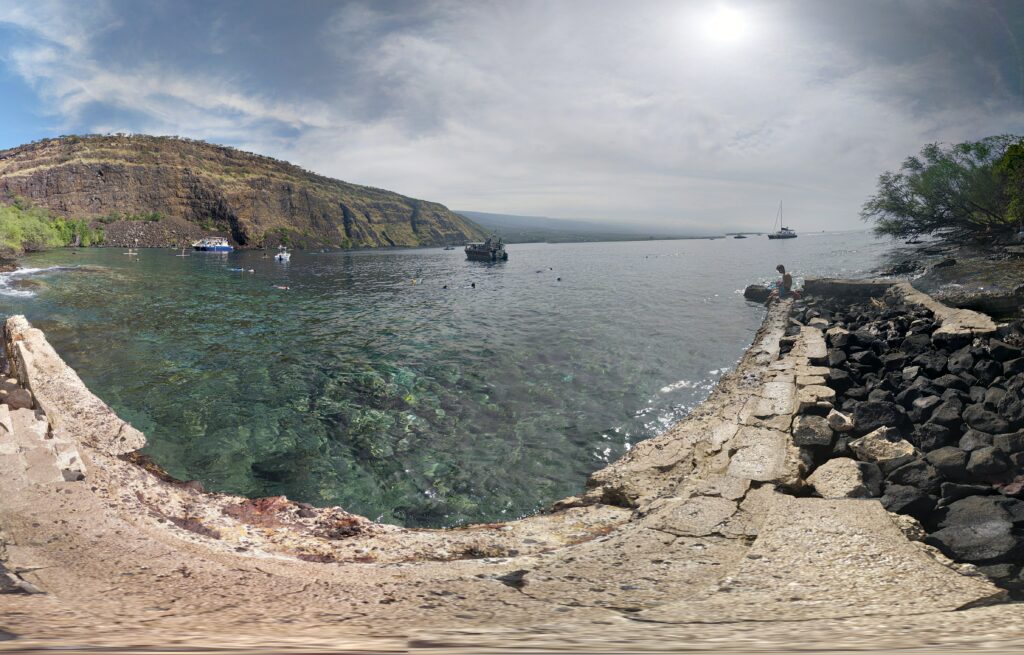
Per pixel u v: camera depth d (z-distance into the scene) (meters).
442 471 11.05
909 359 13.73
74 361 19.73
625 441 12.59
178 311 34.19
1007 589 4.26
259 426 13.45
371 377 18.19
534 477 10.80
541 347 22.97
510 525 6.82
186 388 16.48
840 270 49.47
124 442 9.59
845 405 10.55
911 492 6.32
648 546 5.33
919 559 4.59
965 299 21.52
